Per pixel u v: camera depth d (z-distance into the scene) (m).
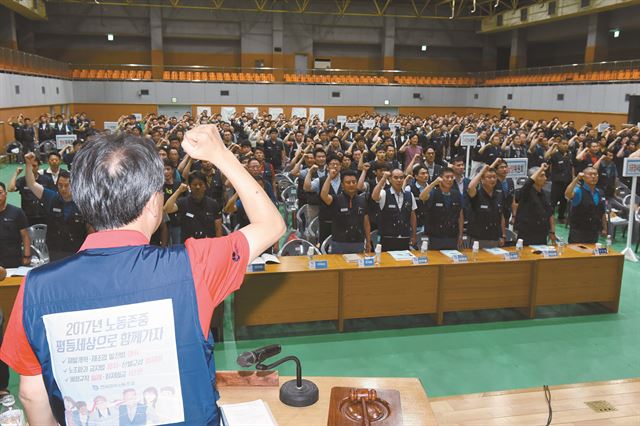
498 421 4.01
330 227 7.17
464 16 29.78
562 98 23.69
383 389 2.50
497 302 6.23
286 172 11.80
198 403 1.18
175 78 26.80
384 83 28.77
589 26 23.33
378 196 6.95
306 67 28.95
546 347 5.55
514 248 6.58
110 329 1.12
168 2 26.83
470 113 29.95
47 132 18.19
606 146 14.11
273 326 6.05
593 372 5.02
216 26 27.73
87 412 1.14
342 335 5.82
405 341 5.68
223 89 26.95
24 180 7.37
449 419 4.04
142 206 1.19
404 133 16.25
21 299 1.14
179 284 1.16
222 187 8.48
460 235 6.96
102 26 26.81
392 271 5.89
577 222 7.30
